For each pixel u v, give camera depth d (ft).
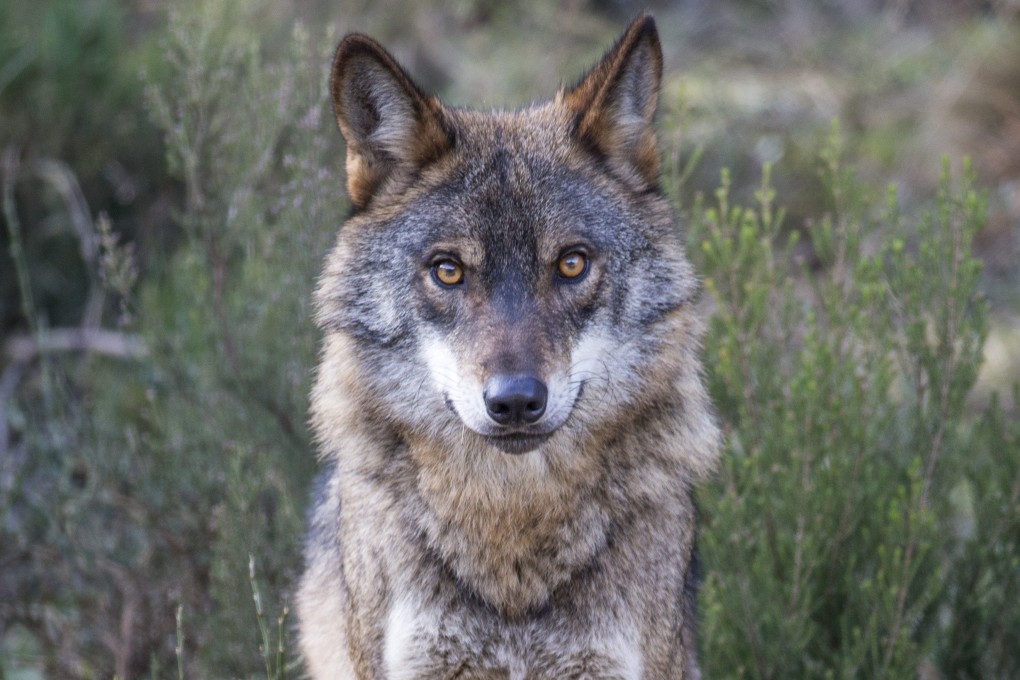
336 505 40.22
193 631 51.49
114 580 53.16
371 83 36.50
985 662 45.16
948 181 45.14
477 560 34.96
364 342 36.29
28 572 56.39
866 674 41.96
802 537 41.24
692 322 37.40
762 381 45.55
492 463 34.78
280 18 89.10
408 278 35.53
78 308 81.20
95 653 52.31
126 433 55.21
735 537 41.93
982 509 44.73
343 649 39.55
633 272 35.94
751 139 100.99
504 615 35.01
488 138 36.78
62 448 55.88
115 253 59.41
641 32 36.58
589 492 35.04
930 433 45.11
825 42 118.21
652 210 37.24
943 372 44.47
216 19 65.26
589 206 35.68
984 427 46.29
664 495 35.50
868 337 45.65
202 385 56.08
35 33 86.99
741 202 92.53
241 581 47.29
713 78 113.60
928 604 44.09
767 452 43.70
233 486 47.70
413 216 35.86
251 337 54.49
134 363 66.64
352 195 37.35
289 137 66.13
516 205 34.99
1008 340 76.64
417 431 35.40
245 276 56.54
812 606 42.47
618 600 34.99
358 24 96.89
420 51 109.29
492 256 34.78
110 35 87.35
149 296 63.10
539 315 34.19
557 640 35.01
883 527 42.75
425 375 35.32
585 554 34.88
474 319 34.32
